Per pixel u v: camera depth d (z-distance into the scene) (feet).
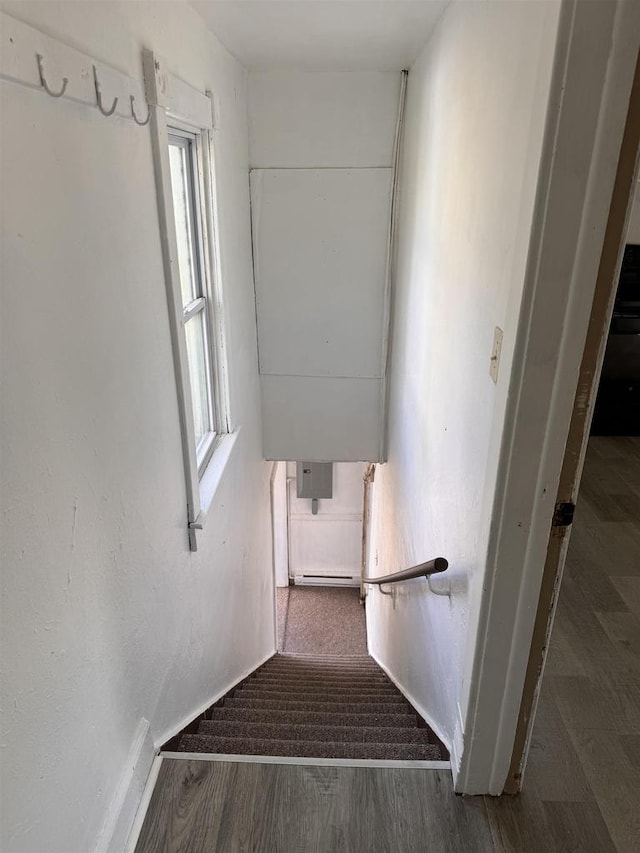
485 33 4.45
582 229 3.15
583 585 7.69
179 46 5.61
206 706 7.10
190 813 4.78
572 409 3.59
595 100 2.88
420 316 7.86
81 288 3.54
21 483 2.89
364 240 10.61
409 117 9.20
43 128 3.04
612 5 2.71
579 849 4.58
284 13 6.45
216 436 8.46
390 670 11.38
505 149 3.85
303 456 12.46
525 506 3.89
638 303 11.53
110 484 4.02
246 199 10.00
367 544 17.92
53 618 3.27
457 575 5.27
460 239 5.35
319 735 6.61
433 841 4.63
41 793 3.22
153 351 4.89
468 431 4.90
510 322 3.58
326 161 10.09
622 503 9.60
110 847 4.15
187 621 6.15
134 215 4.42
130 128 4.31
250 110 9.78
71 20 3.35
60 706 3.40
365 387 11.77
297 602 19.24
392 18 6.57
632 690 6.12
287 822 4.74
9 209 2.75
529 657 4.41
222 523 7.80
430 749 5.79
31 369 2.97
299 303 11.10
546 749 5.41
